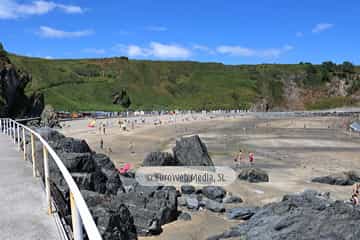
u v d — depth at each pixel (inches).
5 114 2459.4
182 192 976.9
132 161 1566.2
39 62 5802.2
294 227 534.0
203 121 4170.8
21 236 234.2
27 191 331.3
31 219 263.1
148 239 639.8
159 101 6117.1
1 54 2618.1
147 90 6402.6
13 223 255.4
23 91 2844.5
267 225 591.8
